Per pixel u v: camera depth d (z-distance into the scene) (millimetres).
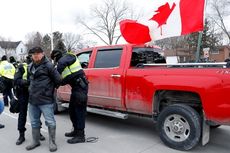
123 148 5051
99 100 6258
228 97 4266
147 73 5273
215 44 46312
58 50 5469
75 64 5188
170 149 4961
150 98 5207
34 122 5090
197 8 5477
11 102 5391
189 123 4680
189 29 5594
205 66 4797
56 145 5105
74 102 5250
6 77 9203
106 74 6016
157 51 6621
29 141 5531
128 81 5566
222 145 5207
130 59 5730
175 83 4828
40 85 4805
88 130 6230
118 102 5820
